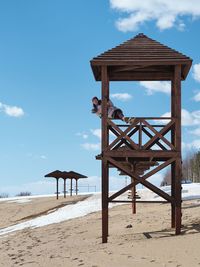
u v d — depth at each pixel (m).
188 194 35.28
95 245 16.80
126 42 18.42
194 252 13.02
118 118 17.83
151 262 12.55
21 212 39.66
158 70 19.12
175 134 17.55
